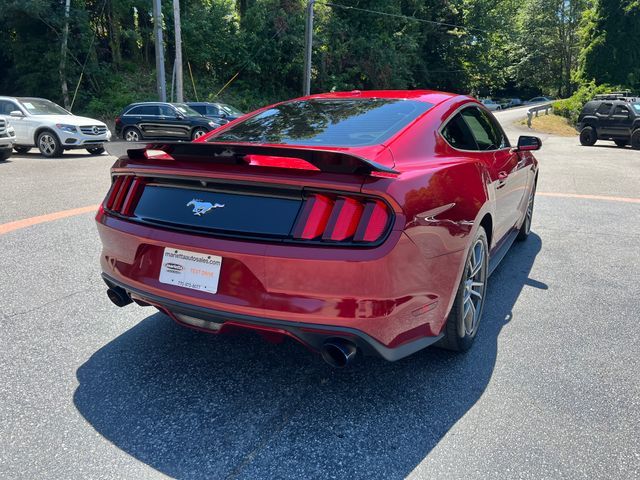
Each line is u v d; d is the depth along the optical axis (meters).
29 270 4.25
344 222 2.09
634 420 2.34
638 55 36.91
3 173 9.93
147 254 2.52
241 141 2.88
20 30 22.38
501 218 3.79
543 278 4.32
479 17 43.66
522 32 59.34
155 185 2.59
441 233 2.40
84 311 3.48
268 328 2.22
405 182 2.21
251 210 2.26
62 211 6.45
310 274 2.10
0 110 13.76
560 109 36.69
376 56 32.78
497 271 4.50
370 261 2.05
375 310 2.11
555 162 13.95
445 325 2.79
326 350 2.23
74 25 22.55
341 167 2.06
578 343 3.12
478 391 2.58
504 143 4.21
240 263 2.22
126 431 2.24
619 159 14.90
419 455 2.11
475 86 49.00
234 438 2.21
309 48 26.58
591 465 2.04
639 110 18.91
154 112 16.98
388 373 2.76
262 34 29.92
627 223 6.39
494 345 3.09
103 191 8.01
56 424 2.27
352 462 2.06
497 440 2.20
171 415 2.36
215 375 2.72
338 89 31.64
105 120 22.67
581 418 2.36
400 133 2.70
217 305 2.28
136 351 2.96
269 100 30.36
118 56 26.31
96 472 1.98
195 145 2.25
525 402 2.48
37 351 2.92
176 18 20.42
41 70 22.83
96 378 2.66
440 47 43.50
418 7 38.06
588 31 38.38
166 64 28.34
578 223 6.38
